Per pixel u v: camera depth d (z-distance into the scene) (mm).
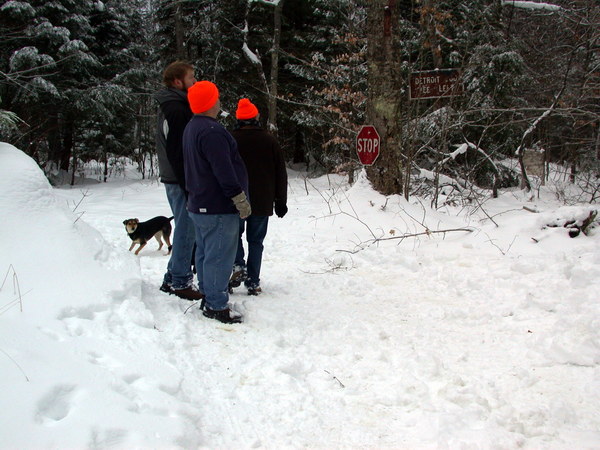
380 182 8117
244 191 4020
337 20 16781
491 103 11500
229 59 17828
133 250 6398
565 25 13492
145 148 22453
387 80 7863
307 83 18719
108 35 19094
